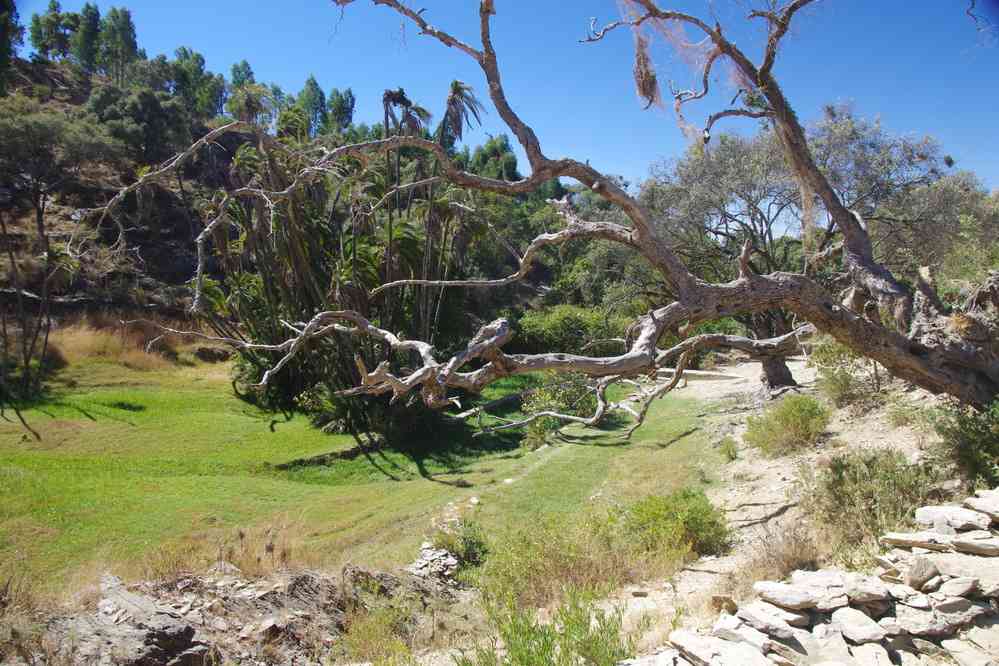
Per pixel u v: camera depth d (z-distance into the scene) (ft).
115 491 57.88
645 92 33.71
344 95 307.78
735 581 25.12
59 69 225.56
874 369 52.47
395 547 45.55
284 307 94.79
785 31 32.83
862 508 27.45
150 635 18.99
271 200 25.77
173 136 169.27
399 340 21.93
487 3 26.68
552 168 28.09
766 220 80.43
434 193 95.40
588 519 36.78
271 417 91.61
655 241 27.99
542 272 216.33
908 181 74.38
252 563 31.27
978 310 32.86
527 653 15.99
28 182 140.56
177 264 145.28
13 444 71.87
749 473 46.39
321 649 23.16
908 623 16.12
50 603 21.20
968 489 26.55
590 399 75.41
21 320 98.17
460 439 83.46
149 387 102.37
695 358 113.19
